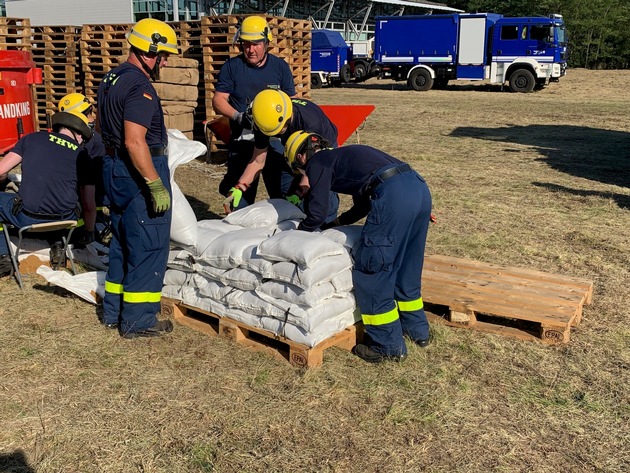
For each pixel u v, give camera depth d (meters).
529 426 3.35
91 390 3.60
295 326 3.88
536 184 9.50
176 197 4.30
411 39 27.81
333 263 3.85
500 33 26.25
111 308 4.37
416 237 3.95
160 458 3.02
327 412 3.44
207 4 33.53
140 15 32.31
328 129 4.41
